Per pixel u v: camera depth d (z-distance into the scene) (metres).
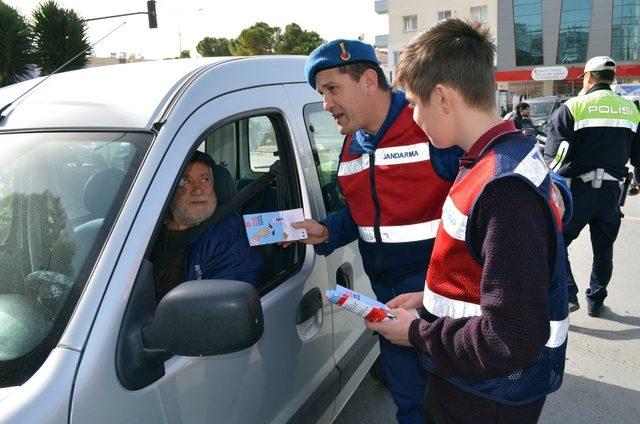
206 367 1.38
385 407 2.87
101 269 1.17
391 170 1.73
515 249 1.03
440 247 1.23
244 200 1.84
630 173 3.73
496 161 1.11
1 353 1.12
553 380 1.24
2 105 1.68
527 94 41.44
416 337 1.25
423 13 37.88
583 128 3.40
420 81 1.21
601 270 3.67
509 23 40.53
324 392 1.96
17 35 8.80
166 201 1.30
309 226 1.84
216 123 1.54
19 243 1.35
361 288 2.40
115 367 1.12
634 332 3.57
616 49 39.03
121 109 1.47
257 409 1.59
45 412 1.01
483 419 1.28
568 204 1.53
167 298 1.13
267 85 1.92
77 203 1.33
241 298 1.12
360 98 1.70
